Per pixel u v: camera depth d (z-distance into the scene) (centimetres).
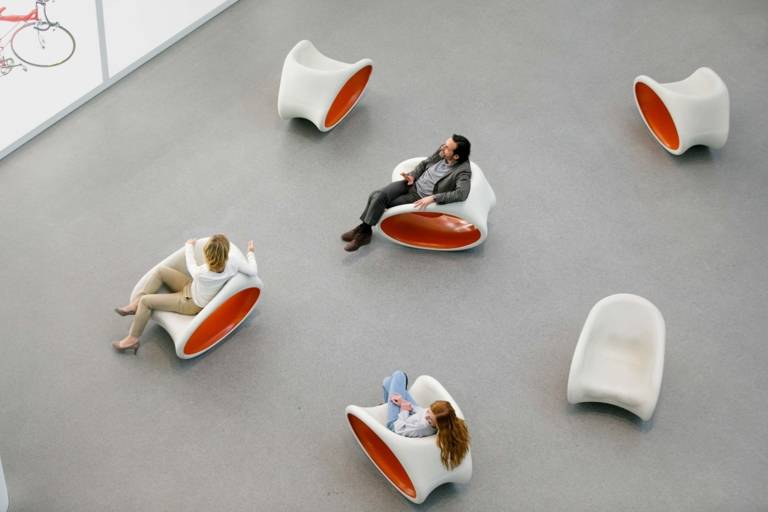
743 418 620
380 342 658
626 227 734
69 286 686
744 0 923
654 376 589
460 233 714
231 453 599
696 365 647
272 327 664
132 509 574
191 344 630
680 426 616
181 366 641
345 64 807
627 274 702
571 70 861
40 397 624
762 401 629
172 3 855
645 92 802
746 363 649
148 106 818
